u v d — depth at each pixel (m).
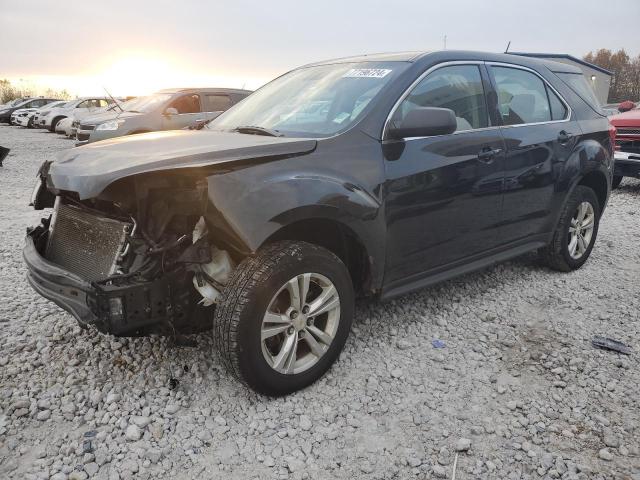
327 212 2.82
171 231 2.71
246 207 2.56
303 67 4.26
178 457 2.45
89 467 2.37
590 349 3.42
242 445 2.54
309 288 3.04
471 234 3.76
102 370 3.11
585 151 4.57
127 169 2.50
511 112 4.07
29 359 3.22
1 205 7.80
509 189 3.94
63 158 3.03
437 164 3.38
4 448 2.49
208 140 3.05
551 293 4.34
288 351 2.81
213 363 3.19
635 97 63.72
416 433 2.62
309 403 2.85
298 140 2.94
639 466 2.40
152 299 2.59
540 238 4.47
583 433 2.62
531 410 2.79
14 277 4.64
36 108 28.89
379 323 3.75
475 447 2.53
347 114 3.27
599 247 5.66
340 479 2.34
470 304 4.10
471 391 2.97
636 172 8.35
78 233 2.97
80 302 2.64
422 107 3.18
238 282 2.63
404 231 3.28
